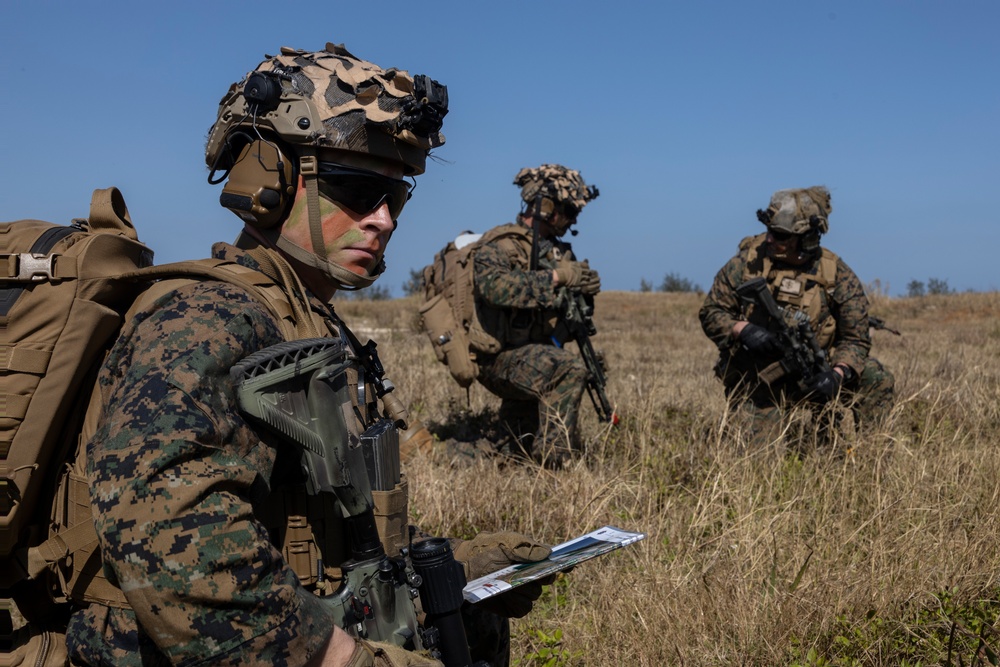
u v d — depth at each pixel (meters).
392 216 1.82
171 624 1.23
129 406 1.28
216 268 1.49
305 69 1.69
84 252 1.41
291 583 1.33
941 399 5.94
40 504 1.47
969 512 4.05
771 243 5.45
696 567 3.56
